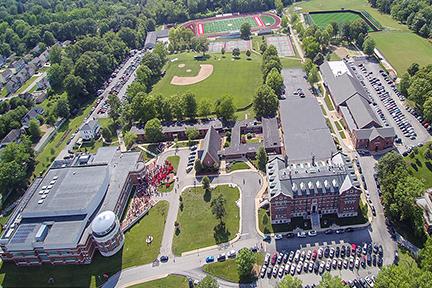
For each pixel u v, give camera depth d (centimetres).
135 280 17425
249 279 16938
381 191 19975
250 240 18662
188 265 17838
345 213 19162
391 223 18700
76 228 18600
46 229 18725
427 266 15262
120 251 18800
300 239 18450
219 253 18200
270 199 18612
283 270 17088
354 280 16262
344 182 18725
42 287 17650
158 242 19062
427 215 18275
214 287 15662
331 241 18200
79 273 18050
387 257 17225
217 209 19200
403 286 13988
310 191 18762
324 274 15375
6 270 18638
